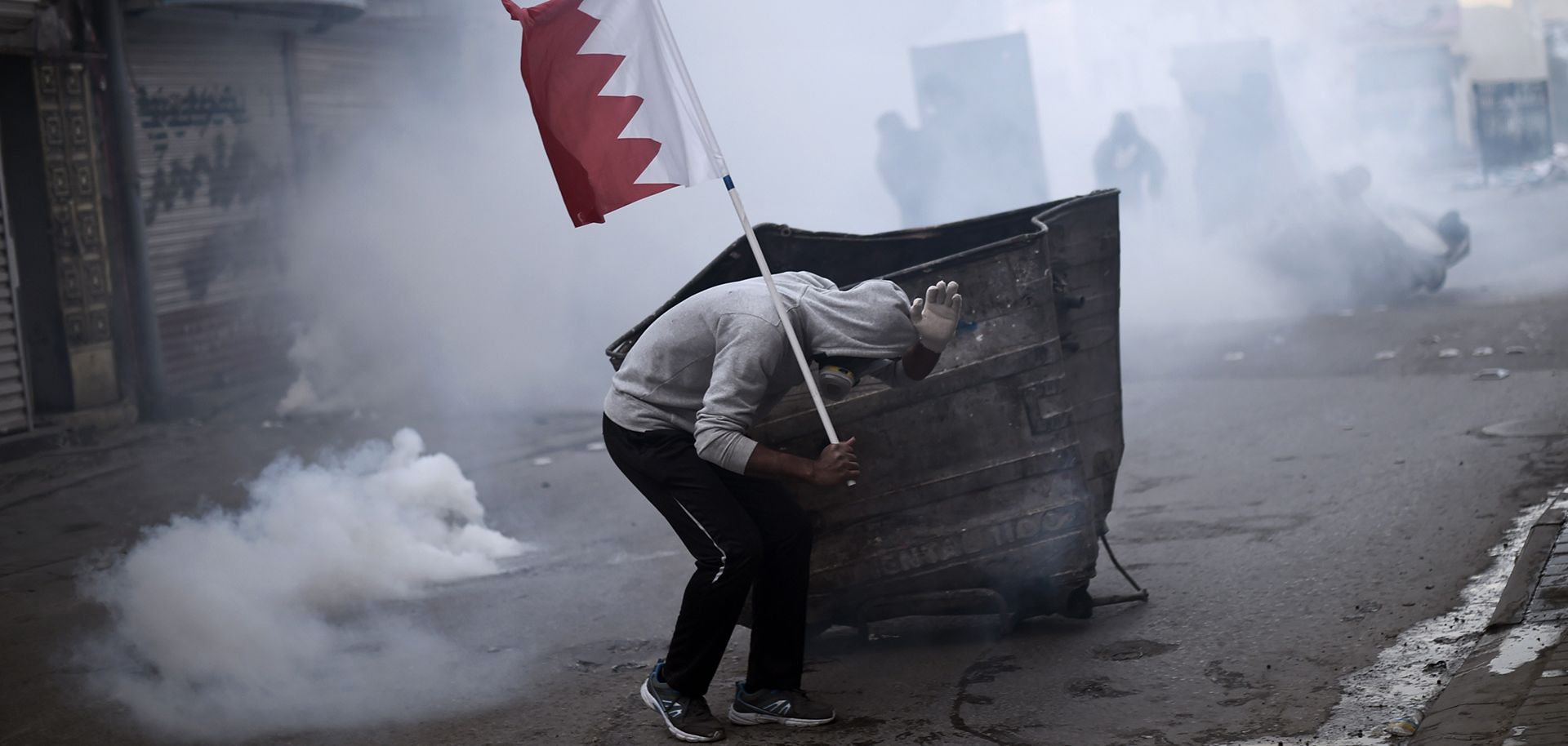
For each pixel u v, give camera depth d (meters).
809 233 4.64
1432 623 4.41
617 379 3.94
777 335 3.68
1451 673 3.91
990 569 4.46
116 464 9.04
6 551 6.84
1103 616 4.84
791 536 3.90
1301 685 3.98
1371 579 4.95
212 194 11.51
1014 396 4.39
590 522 7.04
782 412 4.30
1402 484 6.31
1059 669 4.30
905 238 4.84
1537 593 4.35
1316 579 5.01
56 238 9.95
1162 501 6.56
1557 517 5.27
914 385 4.35
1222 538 5.77
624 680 4.52
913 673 4.38
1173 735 3.69
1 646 5.22
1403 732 3.53
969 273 4.34
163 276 10.98
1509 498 5.84
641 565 6.10
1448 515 5.69
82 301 10.13
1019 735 3.78
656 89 4.00
